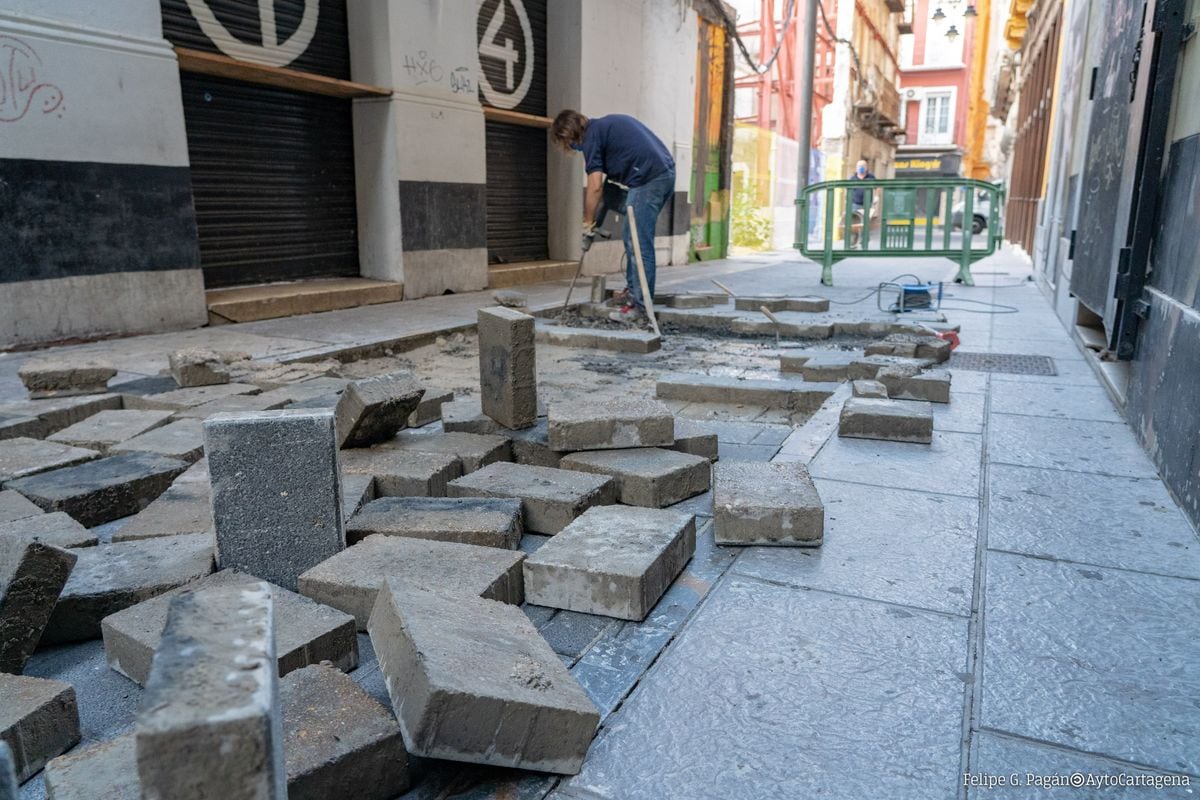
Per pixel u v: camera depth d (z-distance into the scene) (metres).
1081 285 5.40
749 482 2.65
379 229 8.45
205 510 2.56
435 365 5.64
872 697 1.72
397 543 2.25
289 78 7.25
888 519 2.65
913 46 45.50
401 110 8.16
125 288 5.96
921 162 44.12
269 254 7.84
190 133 6.98
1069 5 9.23
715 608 2.10
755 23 22.97
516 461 3.30
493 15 10.08
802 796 1.44
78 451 3.09
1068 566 2.31
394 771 1.46
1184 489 2.73
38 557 1.82
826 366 4.84
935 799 1.43
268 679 1.05
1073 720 1.64
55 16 5.41
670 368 5.57
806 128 14.80
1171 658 1.86
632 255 7.12
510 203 11.04
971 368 5.02
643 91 12.68
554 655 1.72
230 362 4.86
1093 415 3.91
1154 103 3.53
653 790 1.47
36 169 5.39
